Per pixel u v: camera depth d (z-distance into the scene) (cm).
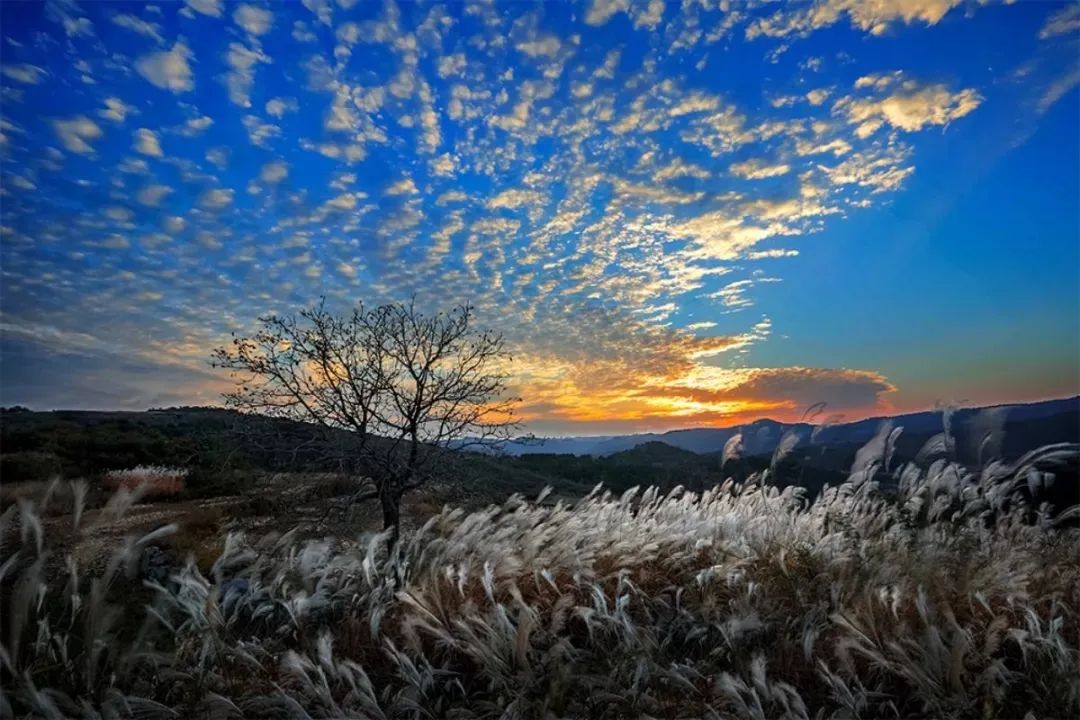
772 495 898
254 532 862
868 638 454
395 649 452
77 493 513
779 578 599
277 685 427
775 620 516
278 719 409
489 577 517
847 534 701
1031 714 367
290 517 891
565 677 428
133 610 572
